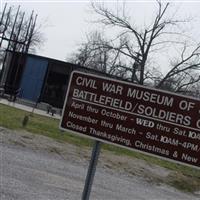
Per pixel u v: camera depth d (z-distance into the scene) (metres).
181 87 51.81
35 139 19.38
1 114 26.27
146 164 22.58
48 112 40.88
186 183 20.47
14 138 18.11
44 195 10.38
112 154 22.31
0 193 9.57
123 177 17.38
